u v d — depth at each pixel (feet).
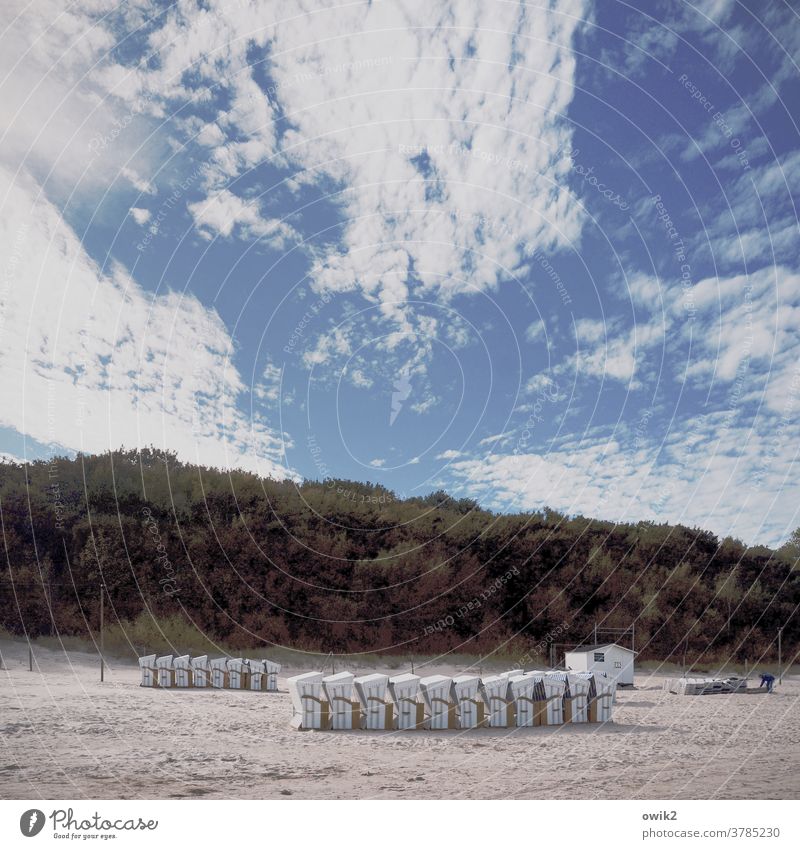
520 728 52.85
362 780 36.09
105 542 120.06
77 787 33.78
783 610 145.69
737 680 95.09
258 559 128.16
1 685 71.82
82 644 107.45
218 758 40.29
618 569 145.18
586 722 56.54
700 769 40.32
